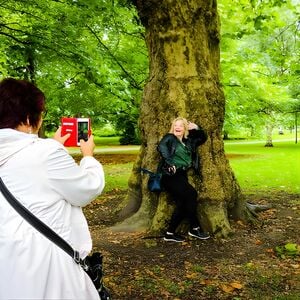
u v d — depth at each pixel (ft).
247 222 22.26
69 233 6.14
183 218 19.51
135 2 22.36
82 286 6.12
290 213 25.39
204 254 17.70
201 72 21.81
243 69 54.65
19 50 40.19
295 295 13.55
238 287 14.20
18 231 5.81
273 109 66.39
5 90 6.37
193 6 21.53
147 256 17.40
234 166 54.65
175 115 21.53
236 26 44.57
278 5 31.89
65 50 36.91
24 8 37.47
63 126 7.10
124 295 13.55
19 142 6.16
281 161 61.00
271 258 17.16
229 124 68.23
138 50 46.14
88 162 6.76
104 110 53.83
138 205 23.18
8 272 5.68
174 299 13.33
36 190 5.99
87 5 33.17
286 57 40.86
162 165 19.40
